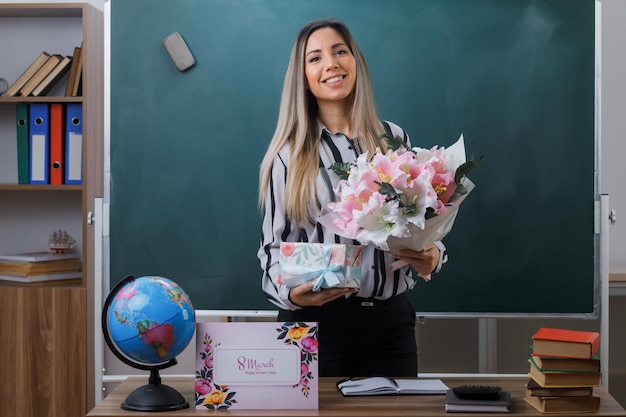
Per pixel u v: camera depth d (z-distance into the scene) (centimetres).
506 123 301
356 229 195
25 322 327
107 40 301
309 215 270
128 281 192
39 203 365
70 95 340
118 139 301
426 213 193
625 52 367
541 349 192
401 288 254
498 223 301
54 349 327
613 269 352
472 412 188
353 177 197
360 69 294
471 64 301
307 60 291
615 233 368
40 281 338
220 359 191
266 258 268
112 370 352
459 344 350
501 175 301
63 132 341
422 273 236
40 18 363
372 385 209
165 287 187
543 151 301
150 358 184
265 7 298
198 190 301
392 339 255
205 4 300
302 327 193
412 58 300
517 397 205
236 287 301
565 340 190
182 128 301
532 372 198
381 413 187
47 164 339
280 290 226
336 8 297
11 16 359
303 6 298
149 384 194
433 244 239
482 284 302
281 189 277
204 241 301
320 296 216
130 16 301
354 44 296
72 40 363
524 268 301
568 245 301
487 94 301
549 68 301
